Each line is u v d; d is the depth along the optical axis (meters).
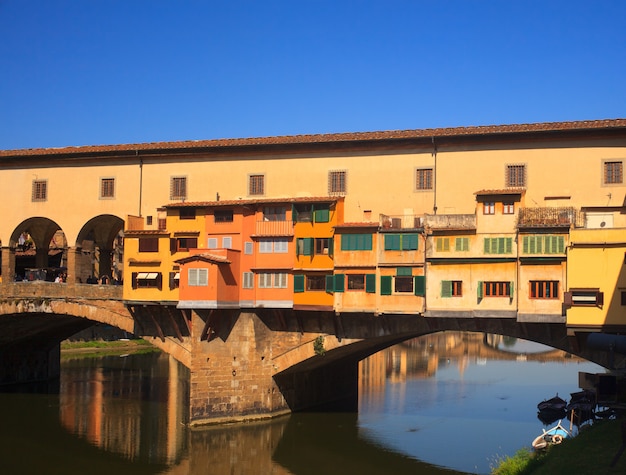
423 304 43.09
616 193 42.06
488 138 44.12
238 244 47.31
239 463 39.56
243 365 46.88
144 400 57.28
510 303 41.25
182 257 48.56
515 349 113.31
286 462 39.75
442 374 77.44
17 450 42.09
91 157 52.69
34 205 54.25
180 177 50.84
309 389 53.66
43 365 67.19
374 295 44.16
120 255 90.31
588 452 30.17
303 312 47.22
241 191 49.34
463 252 42.41
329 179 47.53
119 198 52.19
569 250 39.69
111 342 91.44
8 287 53.56
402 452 41.53
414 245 43.50
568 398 59.44
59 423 48.78
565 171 42.97
